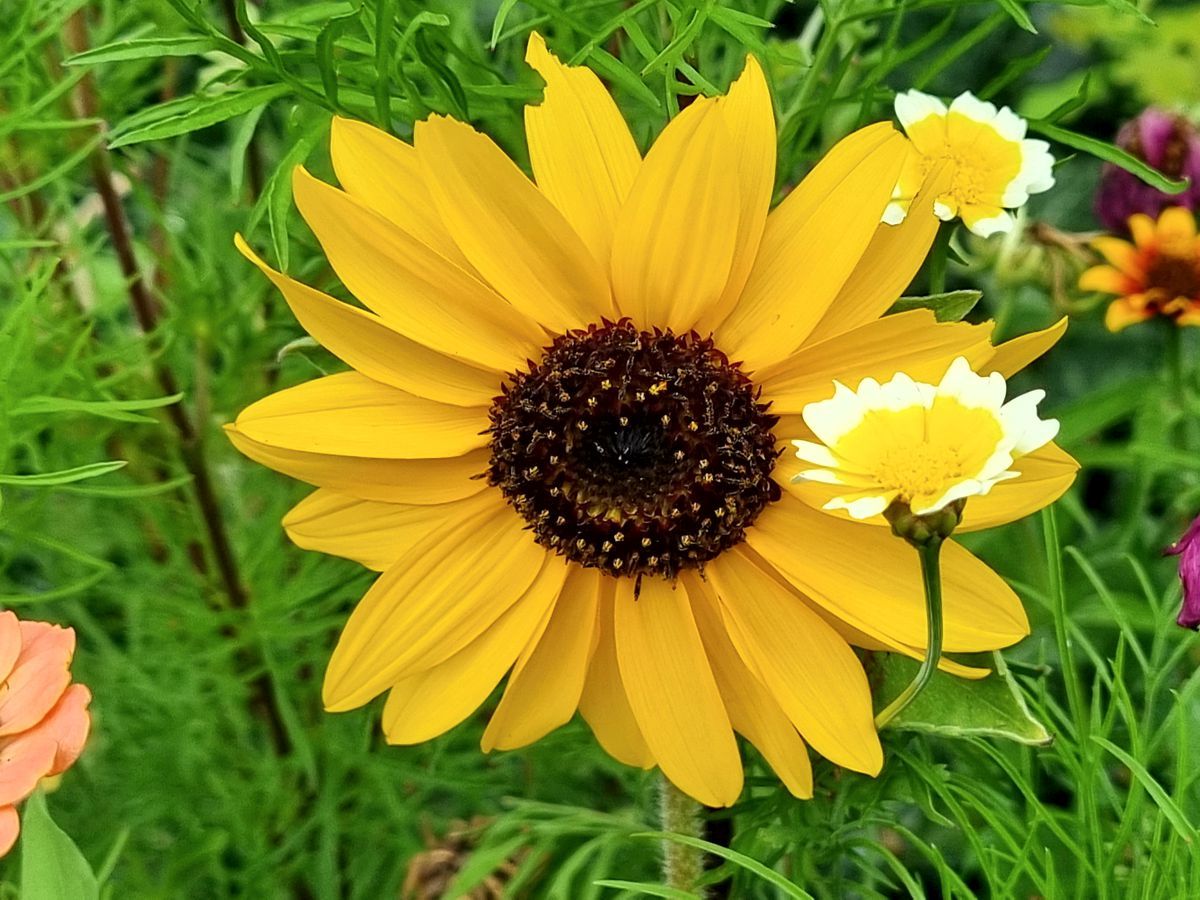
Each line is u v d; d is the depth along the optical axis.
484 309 0.21
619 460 0.22
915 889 0.23
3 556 0.33
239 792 0.34
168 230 0.32
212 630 0.34
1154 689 0.24
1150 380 0.35
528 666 0.22
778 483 0.21
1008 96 0.49
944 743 0.26
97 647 0.39
